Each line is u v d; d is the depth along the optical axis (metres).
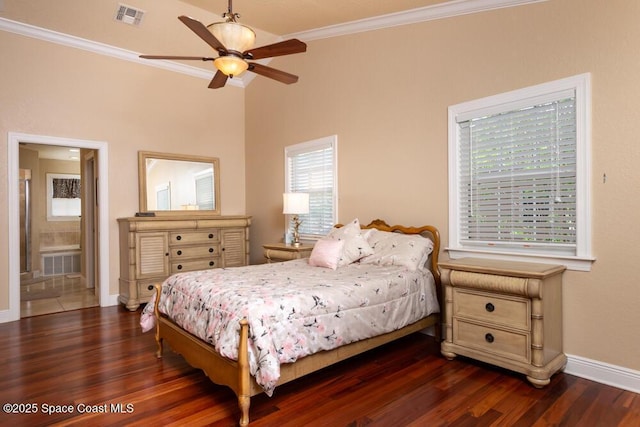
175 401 2.35
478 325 2.79
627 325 2.46
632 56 2.42
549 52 2.81
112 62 4.93
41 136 4.39
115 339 3.53
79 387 2.54
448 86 3.46
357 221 3.99
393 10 3.73
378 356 3.10
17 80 4.25
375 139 4.12
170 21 4.41
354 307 2.61
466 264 2.85
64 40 4.52
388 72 3.98
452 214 3.44
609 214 2.53
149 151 5.25
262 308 2.16
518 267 2.66
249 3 3.77
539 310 2.46
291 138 5.29
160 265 4.82
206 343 2.43
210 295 2.50
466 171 3.38
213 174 5.88
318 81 4.82
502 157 3.13
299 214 4.99
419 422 2.09
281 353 2.14
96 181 5.10
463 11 3.33
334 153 4.57
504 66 3.07
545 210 2.88
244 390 2.03
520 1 2.96
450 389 2.48
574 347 2.69
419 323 3.22
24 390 2.50
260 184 5.92
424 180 3.67
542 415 2.15
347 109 4.43
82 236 6.52
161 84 5.37
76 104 4.65
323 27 4.39
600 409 2.21
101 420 2.13
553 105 2.81
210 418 2.15
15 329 3.85
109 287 4.90
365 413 2.19
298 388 2.52
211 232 5.27
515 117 3.03
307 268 3.50
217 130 5.96
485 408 2.23
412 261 3.35
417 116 3.72
